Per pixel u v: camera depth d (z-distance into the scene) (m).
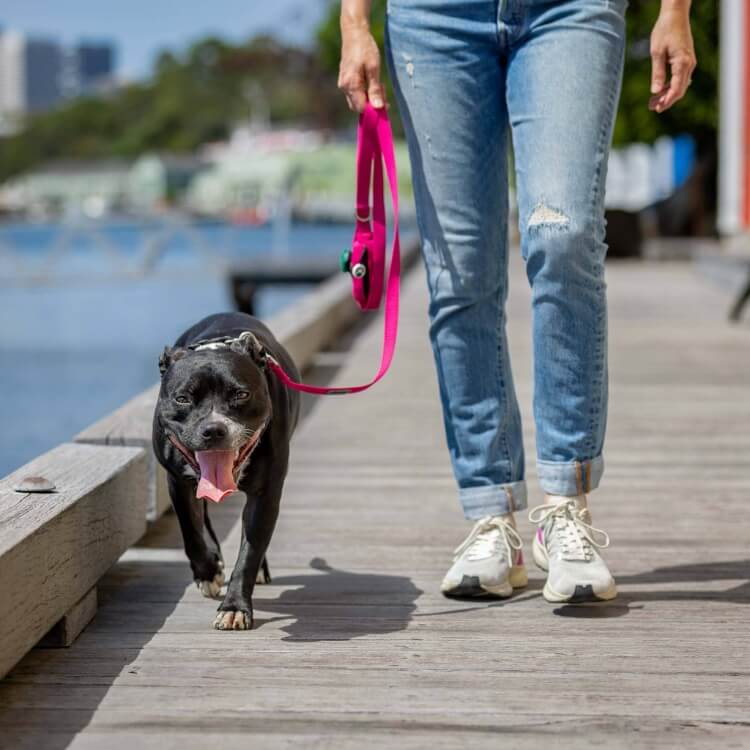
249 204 85.44
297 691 2.53
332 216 63.72
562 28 2.91
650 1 19.80
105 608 3.13
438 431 5.85
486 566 3.14
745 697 2.48
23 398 10.35
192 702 2.47
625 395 6.80
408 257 19.41
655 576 3.40
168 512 4.23
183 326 17.22
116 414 4.15
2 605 2.40
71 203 115.88
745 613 3.05
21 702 2.47
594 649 2.78
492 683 2.57
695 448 5.33
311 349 7.95
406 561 3.59
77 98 146.38
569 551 3.09
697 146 22.61
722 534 3.88
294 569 3.52
